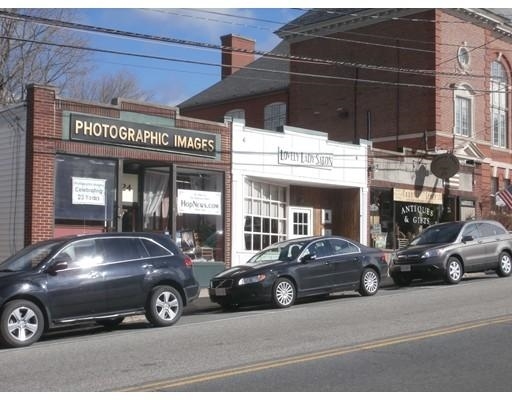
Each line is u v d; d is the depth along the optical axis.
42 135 15.79
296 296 14.47
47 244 11.33
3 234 16.25
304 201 23.48
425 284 18.34
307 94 32.97
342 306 13.69
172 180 18.39
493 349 8.52
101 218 16.83
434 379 7.01
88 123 16.58
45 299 10.49
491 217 29.30
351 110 31.00
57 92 16.14
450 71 28.83
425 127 28.27
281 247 15.42
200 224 19.27
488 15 30.19
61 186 16.12
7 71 27.47
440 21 28.45
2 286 10.23
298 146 21.91
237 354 8.70
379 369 7.54
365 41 30.64
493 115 31.64
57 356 9.09
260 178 21.08
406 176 26.17
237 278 14.10
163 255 12.19
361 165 24.17
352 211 24.30
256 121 36.50
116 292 11.31
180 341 9.99
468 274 20.98
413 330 10.18
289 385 6.91
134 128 17.50
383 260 16.33
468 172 29.38
